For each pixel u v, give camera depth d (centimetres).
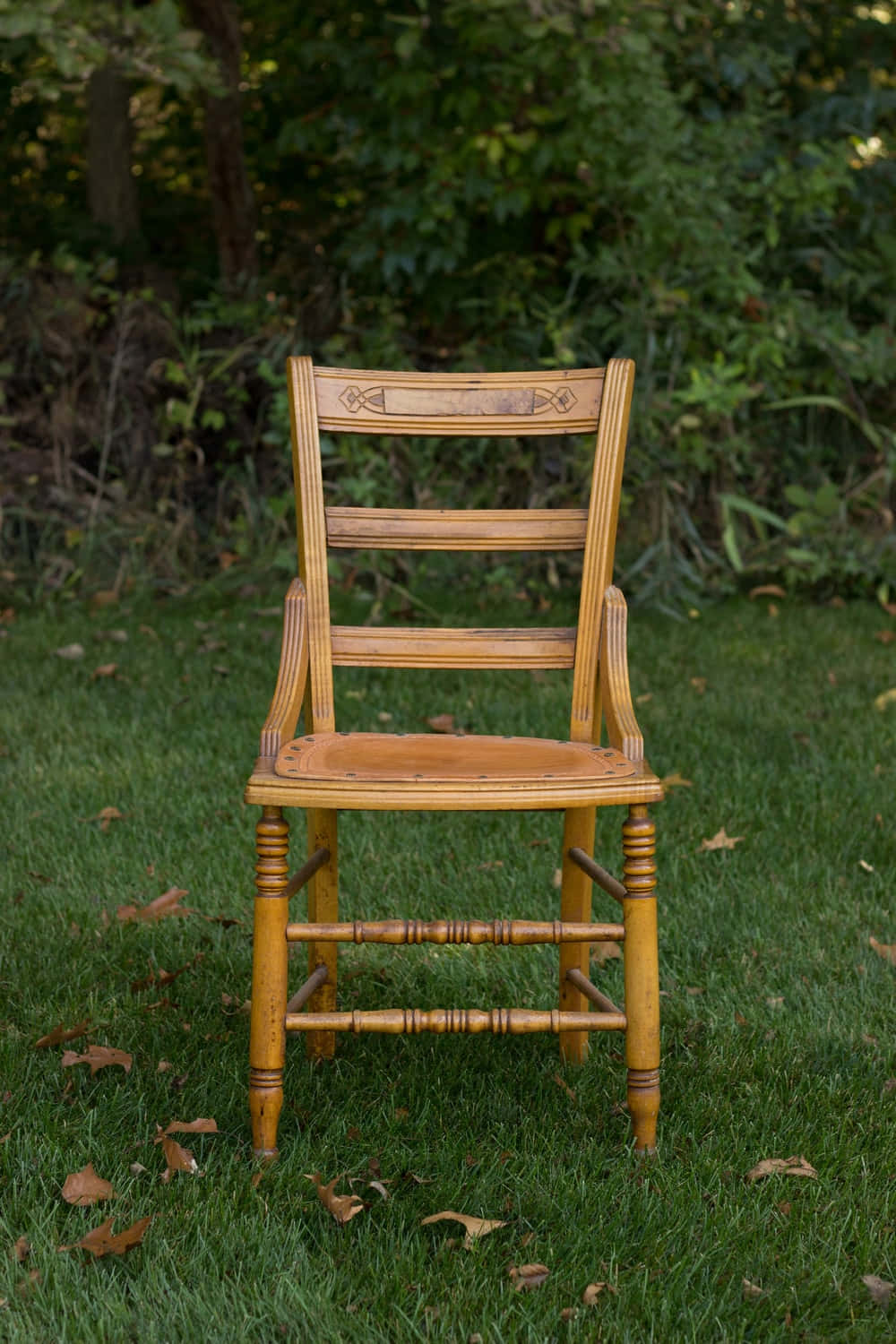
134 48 598
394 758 197
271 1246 169
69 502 646
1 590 610
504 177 657
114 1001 241
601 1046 234
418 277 664
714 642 534
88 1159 190
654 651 518
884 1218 178
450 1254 169
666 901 289
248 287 728
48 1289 162
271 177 897
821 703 442
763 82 677
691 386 609
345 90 713
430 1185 185
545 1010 232
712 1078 217
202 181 1012
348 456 608
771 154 680
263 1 860
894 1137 199
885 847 317
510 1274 165
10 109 920
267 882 186
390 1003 246
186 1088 212
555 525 224
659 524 619
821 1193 184
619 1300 160
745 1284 164
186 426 637
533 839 325
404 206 639
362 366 655
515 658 224
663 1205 181
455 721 414
